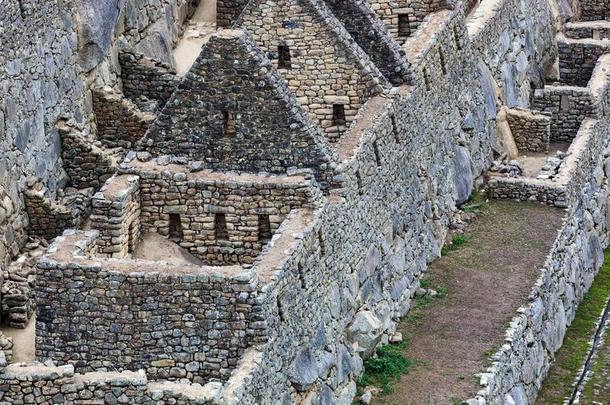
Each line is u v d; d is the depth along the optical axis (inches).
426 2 2783.0
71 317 2004.2
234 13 2677.2
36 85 2252.7
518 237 2728.8
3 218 2146.9
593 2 3722.9
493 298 2534.5
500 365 2356.1
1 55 2164.1
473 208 2805.1
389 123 2413.9
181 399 1891.0
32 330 2105.1
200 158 2193.7
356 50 2388.0
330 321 2185.0
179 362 1999.3
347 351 2237.9
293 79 2386.8
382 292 2378.2
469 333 2428.6
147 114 2422.5
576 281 2829.7
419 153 2571.4
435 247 2628.0
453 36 2790.4
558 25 3513.8
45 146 2268.7
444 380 2298.2
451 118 2773.1
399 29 2780.5
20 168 2201.0
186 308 1988.2
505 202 2847.0
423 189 2588.6
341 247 2226.9
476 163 2886.3
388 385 2274.9
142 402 1897.1
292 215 2153.1
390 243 2428.6
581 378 2615.7
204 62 2174.0
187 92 2182.6
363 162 2311.8
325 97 2394.2
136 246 2172.7
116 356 2006.6
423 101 2596.0
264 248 2097.7
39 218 2217.0
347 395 2212.1
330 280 2190.0
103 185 2210.9
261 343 1988.2
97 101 2410.2
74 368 1991.9
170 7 2672.2
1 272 2124.8
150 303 1991.9
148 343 1999.3
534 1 3358.8
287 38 2375.7
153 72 2500.0
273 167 2191.2
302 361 2087.8
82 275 1994.3
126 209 2130.9
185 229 2186.3
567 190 2847.0
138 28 2561.5
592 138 3061.0
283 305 2033.7
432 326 2439.7
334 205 2204.7
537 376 2554.1
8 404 1897.1
